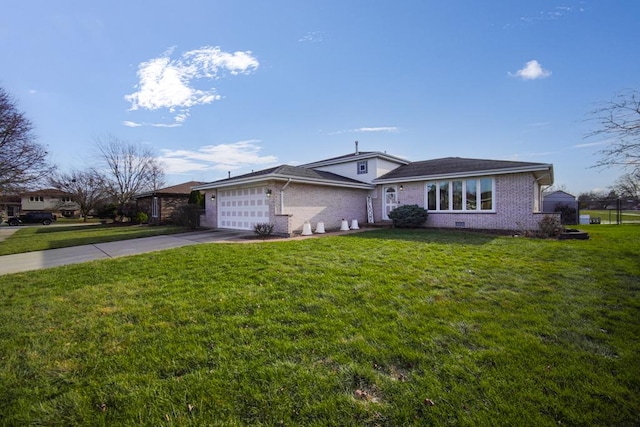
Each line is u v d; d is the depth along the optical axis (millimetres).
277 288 4875
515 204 12578
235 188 15453
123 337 3393
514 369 2623
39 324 3820
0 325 3812
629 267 5852
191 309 4121
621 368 2619
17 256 9250
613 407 2162
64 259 8391
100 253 9102
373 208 17781
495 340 3139
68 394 2443
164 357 2938
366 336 3268
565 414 2098
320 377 2566
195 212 17281
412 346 3051
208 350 3043
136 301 4520
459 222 14117
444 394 2326
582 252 7410
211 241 10812
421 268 5992
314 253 7590
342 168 19297
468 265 6215
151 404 2297
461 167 14367
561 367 2643
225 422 2109
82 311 4207
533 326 3453
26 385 2586
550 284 4949
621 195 14352
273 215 12836
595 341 3109
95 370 2773
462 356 2846
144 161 35344
